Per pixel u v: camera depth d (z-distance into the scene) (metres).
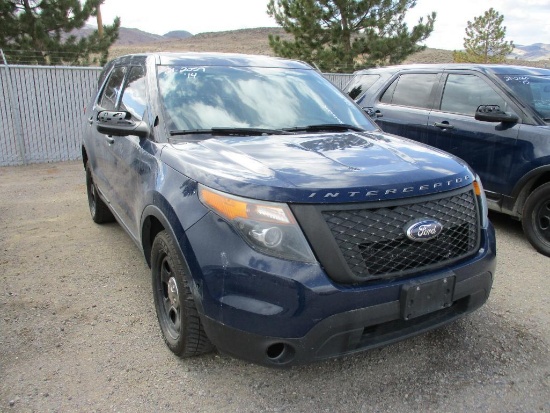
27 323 3.57
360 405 2.77
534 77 5.87
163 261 3.21
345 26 18.06
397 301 2.54
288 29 18.56
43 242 5.24
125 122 3.58
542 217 5.10
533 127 5.19
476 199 3.05
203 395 2.83
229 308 2.50
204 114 3.60
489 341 3.40
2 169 9.75
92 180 5.60
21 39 13.80
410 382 2.97
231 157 2.94
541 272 4.62
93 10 14.66
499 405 2.77
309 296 2.39
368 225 2.52
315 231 2.44
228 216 2.56
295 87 4.17
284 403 2.78
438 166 2.94
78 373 3.00
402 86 6.99
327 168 2.73
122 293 4.07
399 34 18.03
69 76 10.43
